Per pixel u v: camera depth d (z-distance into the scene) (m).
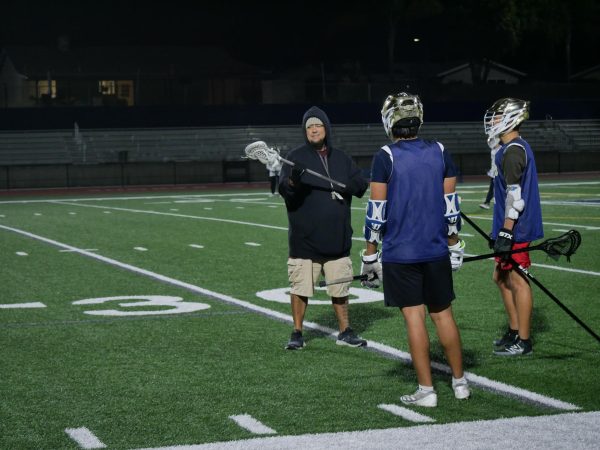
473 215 25.14
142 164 52.28
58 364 8.69
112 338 9.88
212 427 6.62
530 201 8.44
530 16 82.44
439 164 7.07
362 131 63.06
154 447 6.17
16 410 7.14
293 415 6.88
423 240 6.98
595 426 6.44
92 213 29.11
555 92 78.88
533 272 14.26
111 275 14.81
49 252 18.06
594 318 10.62
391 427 6.52
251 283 13.75
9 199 39.34
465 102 66.44
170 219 25.95
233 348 9.30
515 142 8.39
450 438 6.21
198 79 78.50
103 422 6.79
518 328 8.87
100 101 72.38
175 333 10.11
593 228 20.94
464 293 12.48
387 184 7.04
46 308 11.82
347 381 7.89
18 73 73.62
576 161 57.91
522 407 7.01
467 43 84.38
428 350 7.05
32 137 58.38
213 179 53.31
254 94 79.75
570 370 8.17
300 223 9.08
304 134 9.12
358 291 12.88
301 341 9.22
